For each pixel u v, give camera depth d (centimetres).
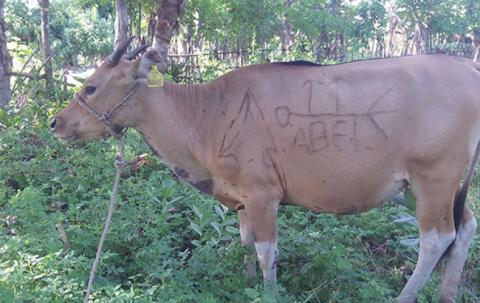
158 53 414
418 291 421
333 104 401
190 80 1227
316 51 1742
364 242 526
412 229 527
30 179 596
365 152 400
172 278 409
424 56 414
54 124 428
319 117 401
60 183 575
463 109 392
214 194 443
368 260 496
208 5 1381
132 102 423
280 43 1762
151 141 439
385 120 396
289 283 445
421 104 393
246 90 414
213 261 445
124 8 926
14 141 681
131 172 638
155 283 419
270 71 418
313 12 1709
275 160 409
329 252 449
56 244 430
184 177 447
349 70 409
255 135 407
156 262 433
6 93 911
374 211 559
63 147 682
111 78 416
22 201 498
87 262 414
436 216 407
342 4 2094
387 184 410
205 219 486
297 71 415
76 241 450
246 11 1523
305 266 444
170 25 558
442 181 399
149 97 425
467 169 417
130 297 357
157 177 602
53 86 966
